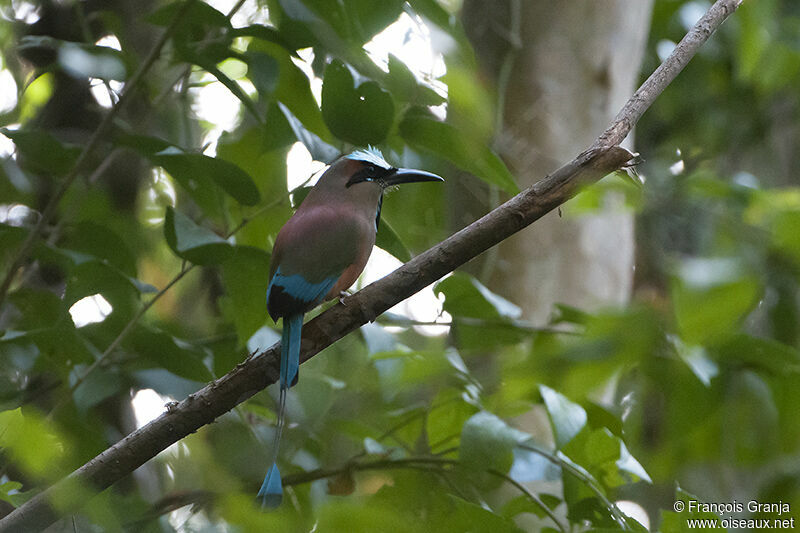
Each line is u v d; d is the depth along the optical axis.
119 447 5.97
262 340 8.08
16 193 9.09
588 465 7.46
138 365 8.08
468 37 10.54
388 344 7.62
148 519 7.68
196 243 7.08
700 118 14.44
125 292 8.34
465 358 9.84
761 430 8.91
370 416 10.01
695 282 7.70
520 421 9.24
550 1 10.45
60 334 7.76
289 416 8.96
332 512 6.23
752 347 8.55
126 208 11.53
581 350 8.02
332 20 7.46
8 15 11.02
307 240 7.77
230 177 7.37
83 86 10.84
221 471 9.81
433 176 8.51
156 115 10.84
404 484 7.84
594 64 10.40
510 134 10.23
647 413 10.89
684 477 11.39
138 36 11.03
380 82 7.88
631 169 8.57
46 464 5.71
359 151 8.59
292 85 8.01
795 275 10.50
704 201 10.30
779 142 14.36
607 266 10.10
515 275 9.93
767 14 11.33
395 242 8.19
